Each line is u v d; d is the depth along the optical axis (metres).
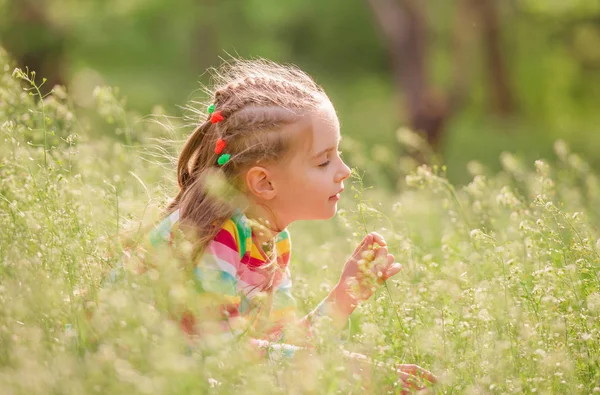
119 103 5.51
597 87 41.00
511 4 37.12
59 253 3.60
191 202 3.81
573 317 3.56
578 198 6.70
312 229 8.13
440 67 32.78
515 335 3.51
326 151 3.86
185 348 3.20
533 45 39.59
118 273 3.52
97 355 2.90
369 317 3.59
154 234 3.81
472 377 3.31
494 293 3.72
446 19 32.38
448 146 30.64
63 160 4.64
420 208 7.67
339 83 53.84
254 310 3.82
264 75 4.03
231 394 2.91
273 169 3.81
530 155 28.58
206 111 4.36
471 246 4.88
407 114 21.55
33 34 16.78
